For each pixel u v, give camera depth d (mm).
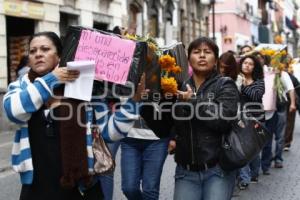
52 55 3869
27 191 3775
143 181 5750
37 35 3900
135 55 3918
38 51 3855
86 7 19938
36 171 3730
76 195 3775
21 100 3613
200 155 4488
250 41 50594
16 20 16922
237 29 45312
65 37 3943
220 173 4504
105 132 3965
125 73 3906
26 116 3666
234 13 44094
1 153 11391
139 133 5625
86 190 3820
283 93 9297
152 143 5660
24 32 17031
